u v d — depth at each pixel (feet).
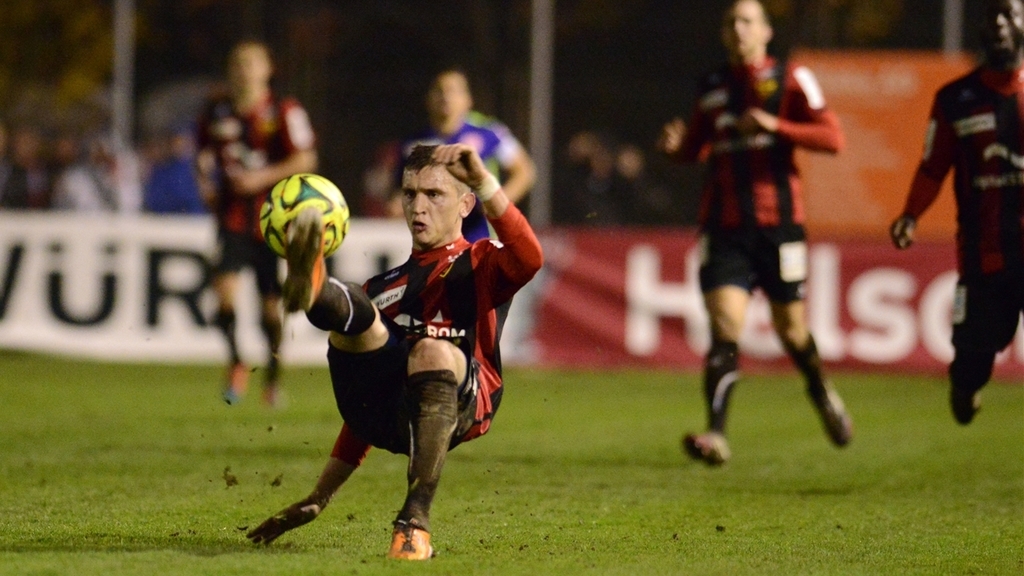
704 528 63.77
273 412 116.16
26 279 164.76
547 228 164.45
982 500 74.90
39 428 102.53
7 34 222.07
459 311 53.42
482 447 96.84
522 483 78.89
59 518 62.69
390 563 49.19
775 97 89.66
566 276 163.53
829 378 157.07
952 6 179.52
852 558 55.52
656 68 197.26
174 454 88.99
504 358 163.22
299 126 120.37
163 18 204.74
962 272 75.97
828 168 175.42
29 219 164.86
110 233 164.25
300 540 57.26
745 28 90.17
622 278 162.50
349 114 200.54
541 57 178.40
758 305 160.86
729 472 86.48
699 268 90.84
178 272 164.14
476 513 67.05
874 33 193.47
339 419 111.14
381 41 203.31
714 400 85.97
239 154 119.65
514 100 192.75
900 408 130.11
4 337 164.04
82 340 164.66
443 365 50.55
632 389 144.46
